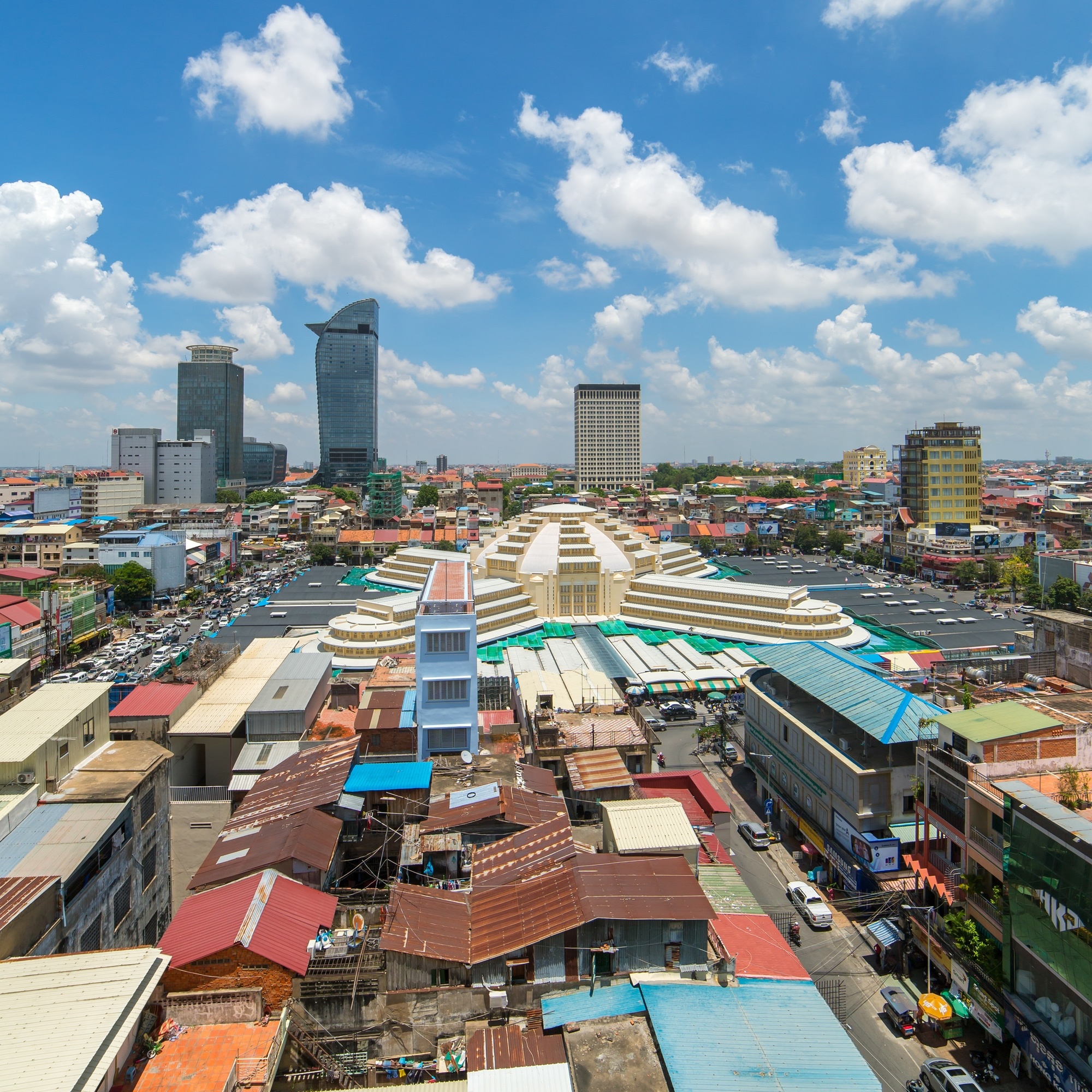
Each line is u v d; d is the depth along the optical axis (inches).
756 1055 1280.8
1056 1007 1492.4
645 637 5703.7
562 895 1544.0
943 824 1968.5
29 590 6240.2
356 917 1593.3
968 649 5064.0
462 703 2559.1
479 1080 1251.2
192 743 2593.5
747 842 2778.1
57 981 1280.8
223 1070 1226.0
